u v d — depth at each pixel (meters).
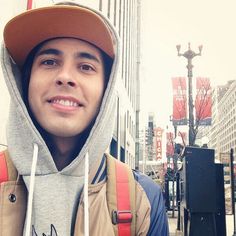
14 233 1.39
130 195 1.55
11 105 1.49
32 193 1.37
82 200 1.50
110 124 1.66
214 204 5.96
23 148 1.45
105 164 1.66
